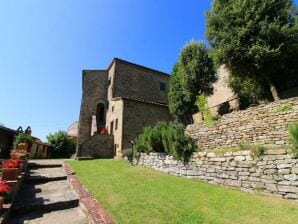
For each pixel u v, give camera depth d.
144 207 5.34
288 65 12.04
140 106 18.86
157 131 11.39
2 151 18.78
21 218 5.20
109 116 21.27
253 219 4.64
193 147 9.26
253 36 11.34
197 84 17.11
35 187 7.89
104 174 9.53
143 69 24.03
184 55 18.11
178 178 8.84
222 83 18.16
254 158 6.70
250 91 13.80
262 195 6.26
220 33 12.56
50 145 28.64
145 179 8.55
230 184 7.25
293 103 9.16
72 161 14.58
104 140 18.83
